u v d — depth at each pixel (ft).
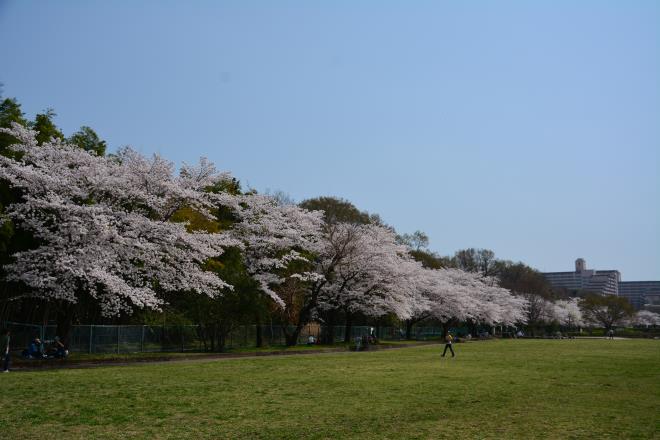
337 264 173.58
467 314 285.23
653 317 599.16
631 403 61.62
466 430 45.93
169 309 136.98
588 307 469.98
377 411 54.03
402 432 44.88
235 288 134.21
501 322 351.67
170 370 86.99
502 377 87.10
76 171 101.86
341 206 264.11
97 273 91.50
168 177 111.04
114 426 45.03
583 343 251.80
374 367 100.78
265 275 151.64
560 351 171.83
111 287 94.07
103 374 78.74
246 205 169.48
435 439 42.52
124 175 105.50
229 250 154.92
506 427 47.37
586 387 75.77
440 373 91.50
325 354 140.77
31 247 111.55
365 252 174.19
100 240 98.68
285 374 85.15
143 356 107.76
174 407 53.72
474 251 409.69
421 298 242.99
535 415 53.21
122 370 85.20
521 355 146.61
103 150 148.66
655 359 134.10
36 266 96.07
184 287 110.73
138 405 54.13
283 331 176.96
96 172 102.63
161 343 131.75
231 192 189.57
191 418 48.91
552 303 433.89
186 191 110.42
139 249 105.50
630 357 141.90
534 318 394.93
